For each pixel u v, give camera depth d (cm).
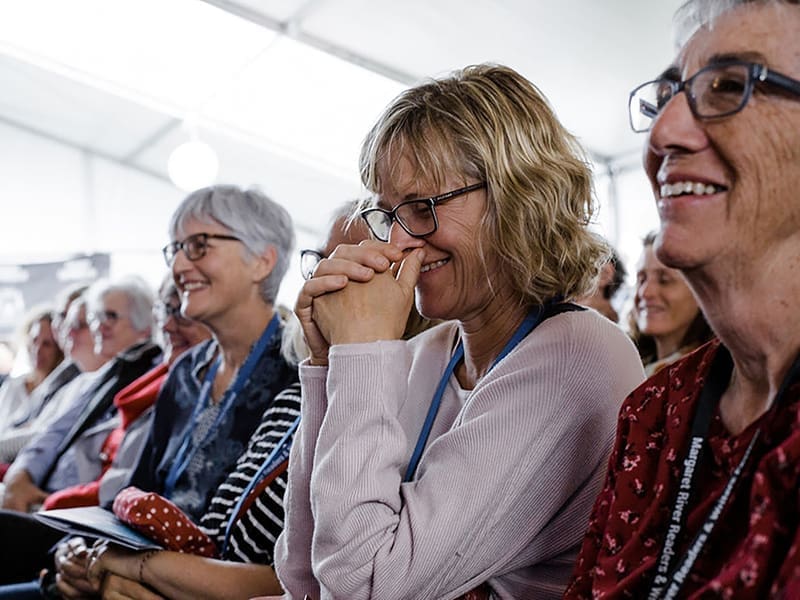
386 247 126
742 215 83
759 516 77
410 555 113
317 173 731
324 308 126
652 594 85
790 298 83
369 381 119
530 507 117
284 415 176
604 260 133
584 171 129
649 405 99
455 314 128
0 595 211
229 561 165
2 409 477
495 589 120
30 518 229
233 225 206
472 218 123
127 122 786
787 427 81
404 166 125
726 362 93
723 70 83
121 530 169
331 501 115
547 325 124
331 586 116
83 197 855
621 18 437
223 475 194
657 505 92
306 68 616
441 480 117
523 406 118
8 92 789
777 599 72
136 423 260
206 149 625
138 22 641
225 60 647
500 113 124
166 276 276
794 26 81
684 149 85
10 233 843
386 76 590
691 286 89
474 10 479
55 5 646
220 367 214
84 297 405
